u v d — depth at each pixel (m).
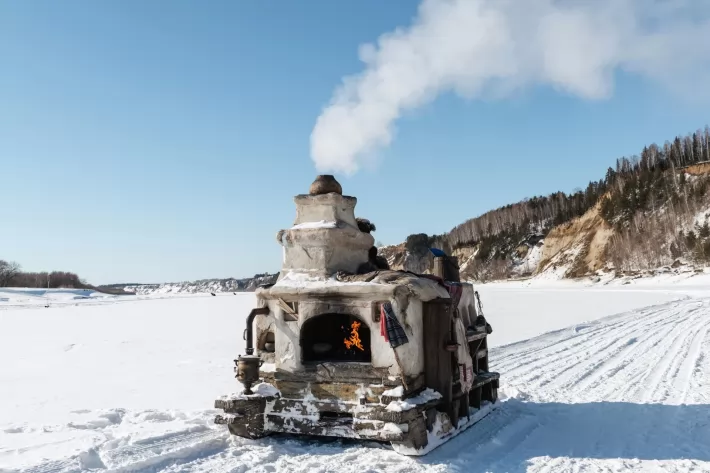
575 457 5.95
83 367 13.77
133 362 14.50
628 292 50.91
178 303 51.91
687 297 39.62
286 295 6.48
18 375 12.62
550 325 22.34
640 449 6.28
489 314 28.53
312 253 6.75
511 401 8.88
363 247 7.16
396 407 5.62
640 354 14.12
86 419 7.68
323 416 6.22
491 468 5.52
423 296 6.25
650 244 79.88
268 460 5.64
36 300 71.94
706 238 73.19
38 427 7.13
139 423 7.40
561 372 11.78
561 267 92.12
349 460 5.63
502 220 134.62
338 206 7.02
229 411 6.16
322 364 6.24
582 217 100.19
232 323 27.39
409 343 6.09
